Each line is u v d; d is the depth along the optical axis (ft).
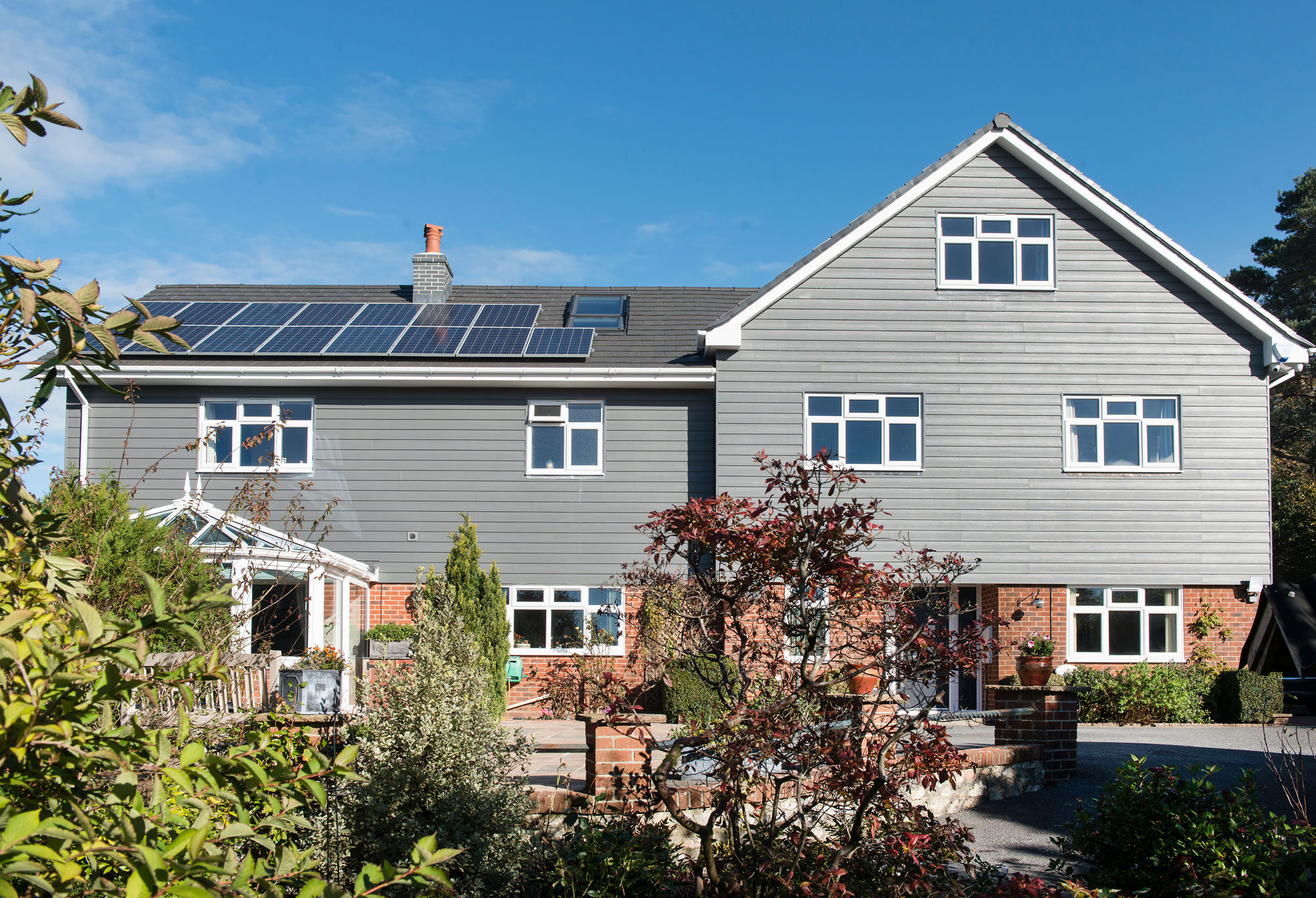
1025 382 57.47
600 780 26.48
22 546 9.52
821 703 18.60
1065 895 21.07
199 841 7.98
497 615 51.75
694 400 58.23
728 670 18.84
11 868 6.88
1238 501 57.21
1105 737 46.47
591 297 71.20
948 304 57.77
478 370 56.03
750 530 17.47
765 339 57.11
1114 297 58.08
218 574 28.04
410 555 56.39
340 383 56.44
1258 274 122.52
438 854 9.24
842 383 57.00
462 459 57.26
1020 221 58.70
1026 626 55.98
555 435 58.03
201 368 54.80
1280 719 54.24
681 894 18.67
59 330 9.59
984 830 29.48
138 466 55.52
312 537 54.90
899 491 56.49
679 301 70.33
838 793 18.63
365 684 24.85
